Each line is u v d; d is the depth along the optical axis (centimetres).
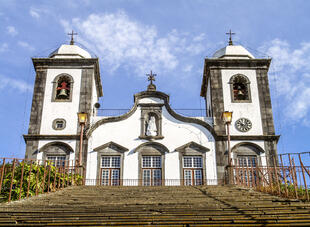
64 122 2612
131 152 2498
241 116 2655
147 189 1639
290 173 1414
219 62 2834
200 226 964
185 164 2483
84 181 2195
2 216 1054
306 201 1278
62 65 2811
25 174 1941
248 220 995
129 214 1059
